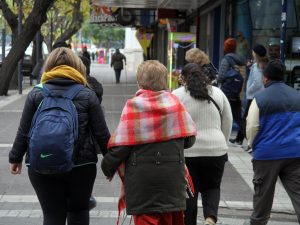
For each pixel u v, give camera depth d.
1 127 13.46
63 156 4.37
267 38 12.77
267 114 5.62
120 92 23.94
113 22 32.94
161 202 4.39
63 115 4.47
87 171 4.70
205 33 20.14
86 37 85.62
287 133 5.61
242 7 14.04
